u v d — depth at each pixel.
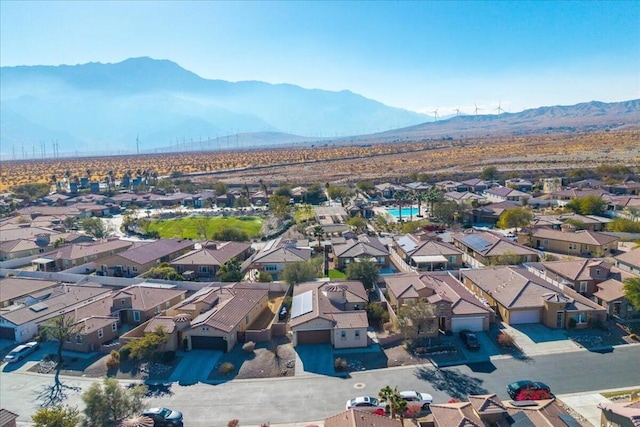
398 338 57.16
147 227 126.88
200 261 86.06
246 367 52.47
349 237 99.94
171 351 54.88
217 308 61.59
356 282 71.06
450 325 58.09
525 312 60.00
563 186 154.50
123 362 54.22
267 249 93.81
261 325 63.91
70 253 93.62
